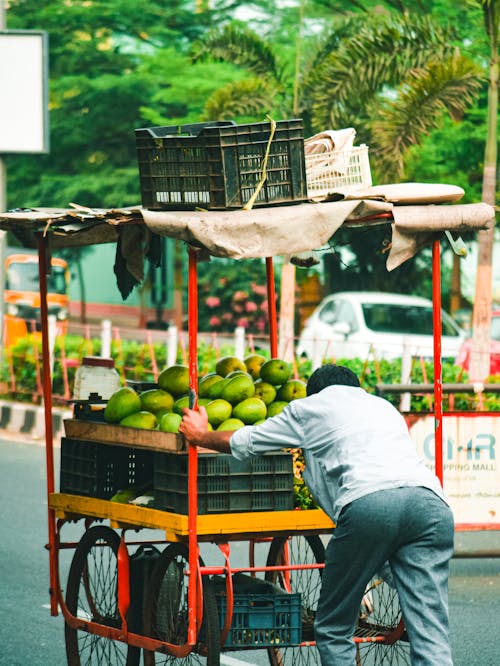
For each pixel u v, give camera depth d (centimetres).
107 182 4331
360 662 974
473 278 4897
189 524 809
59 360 2709
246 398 898
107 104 4316
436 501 771
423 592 764
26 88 3072
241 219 787
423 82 2627
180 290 5388
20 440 2495
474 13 3164
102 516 916
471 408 2120
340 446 784
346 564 769
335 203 817
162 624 878
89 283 6456
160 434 849
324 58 3002
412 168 3562
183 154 821
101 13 4294
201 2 4291
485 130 3547
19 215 908
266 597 846
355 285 4934
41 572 1380
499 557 1434
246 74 3962
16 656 1062
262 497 846
